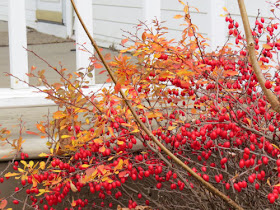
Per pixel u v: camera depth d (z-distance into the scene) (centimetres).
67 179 237
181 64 234
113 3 917
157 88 260
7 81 570
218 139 270
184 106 302
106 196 302
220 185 281
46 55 828
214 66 254
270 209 241
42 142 310
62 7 1088
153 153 265
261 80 211
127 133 236
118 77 240
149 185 299
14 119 337
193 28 251
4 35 1091
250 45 212
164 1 740
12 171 300
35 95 340
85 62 368
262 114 238
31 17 1258
